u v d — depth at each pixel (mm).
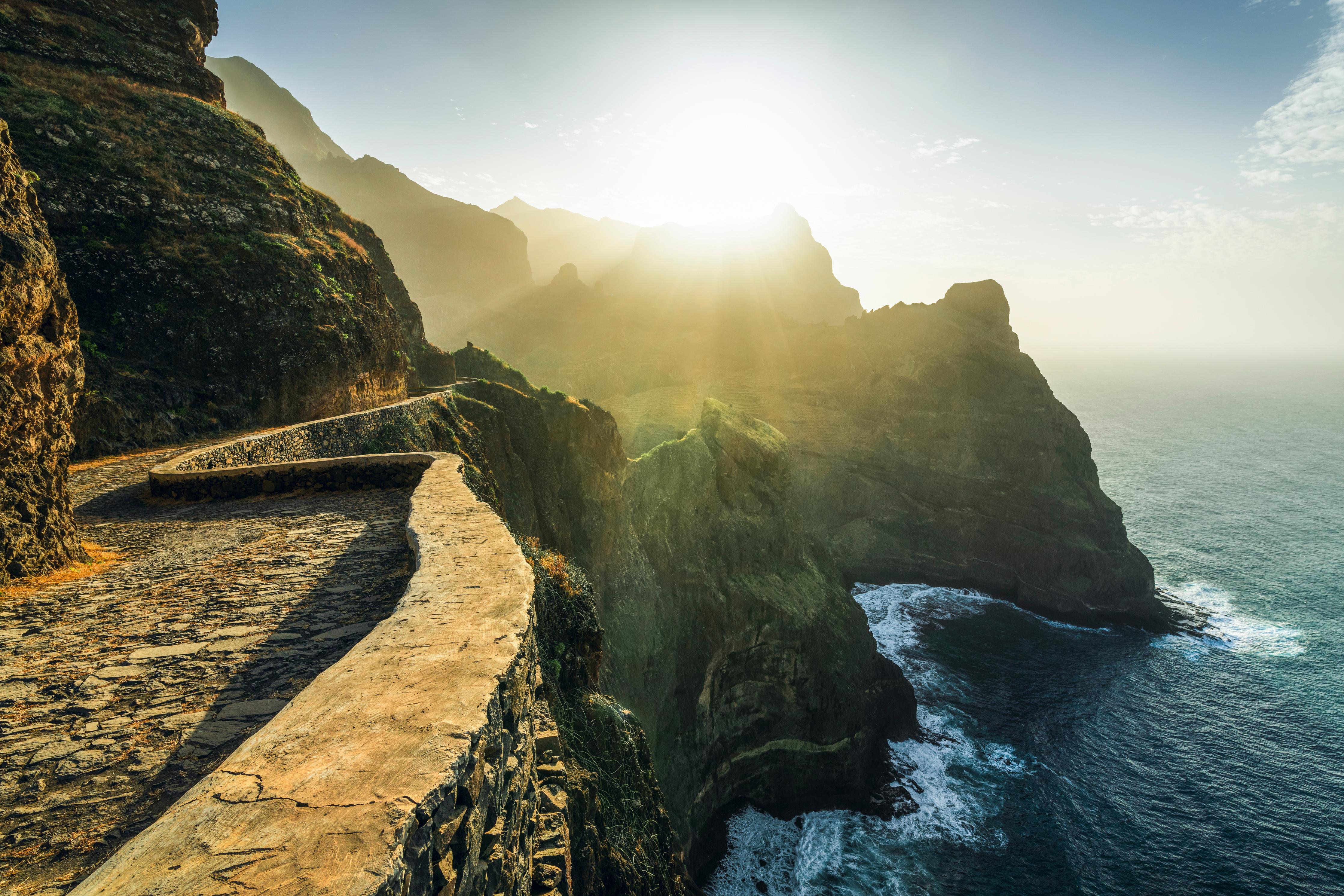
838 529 94250
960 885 40812
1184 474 151250
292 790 2977
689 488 51688
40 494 9156
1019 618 78625
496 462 38188
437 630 4871
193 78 37906
